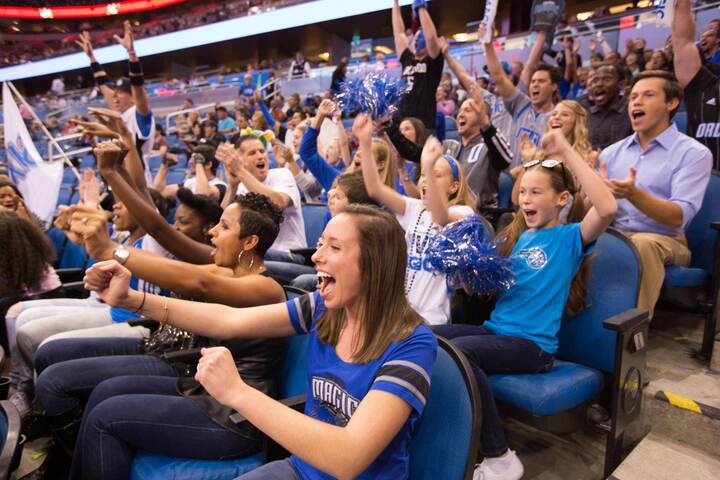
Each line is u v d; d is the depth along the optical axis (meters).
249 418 0.92
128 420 1.33
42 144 10.47
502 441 1.50
